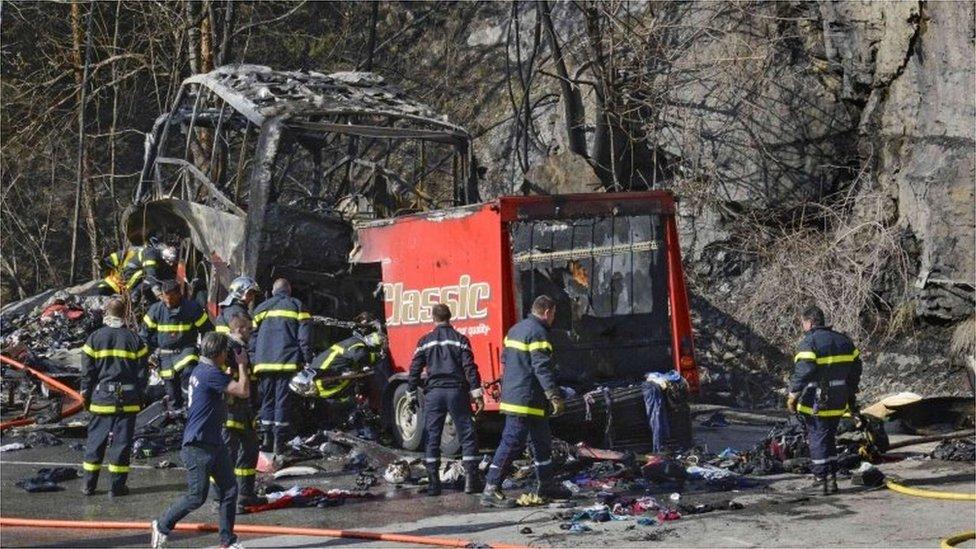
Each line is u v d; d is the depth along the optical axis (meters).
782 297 19.98
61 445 15.80
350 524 10.77
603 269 14.34
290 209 15.83
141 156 29.67
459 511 11.28
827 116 20.78
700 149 21.42
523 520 10.77
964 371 18.11
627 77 21.83
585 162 21.33
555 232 14.11
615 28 21.88
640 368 14.37
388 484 12.82
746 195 21.02
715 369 20.08
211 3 24.30
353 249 15.73
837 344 11.77
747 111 21.12
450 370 12.09
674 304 14.16
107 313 12.46
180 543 10.08
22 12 29.48
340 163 19.20
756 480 12.65
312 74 18.94
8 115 28.53
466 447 12.19
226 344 9.58
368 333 15.41
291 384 14.02
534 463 11.59
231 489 9.50
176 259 18.47
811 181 20.83
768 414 18.14
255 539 10.12
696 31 21.53
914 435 15.66
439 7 29.66
